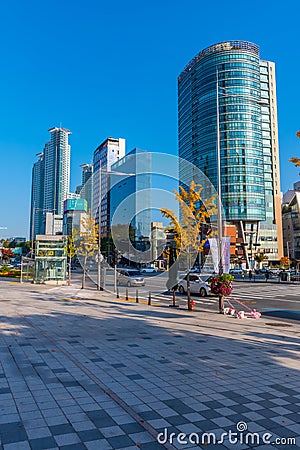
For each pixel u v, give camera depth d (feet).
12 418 14.62
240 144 295.48
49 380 19.57
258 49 308.40
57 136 618.44
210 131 268.41
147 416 15.02
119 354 25.55
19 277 140.26
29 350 26.37
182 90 313.32
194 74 295.89
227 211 293.23
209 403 16.60
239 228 303.27
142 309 51.83
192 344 29.17
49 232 282.36
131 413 15.28
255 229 311.06
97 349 26.99
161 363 23.32
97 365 22.65
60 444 12.55
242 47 297.94
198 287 73.46
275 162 348.79
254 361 24.17
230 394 17.83
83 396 17.19
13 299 64.34
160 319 42.50
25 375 20.40
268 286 106.42
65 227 199.93
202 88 282.36
